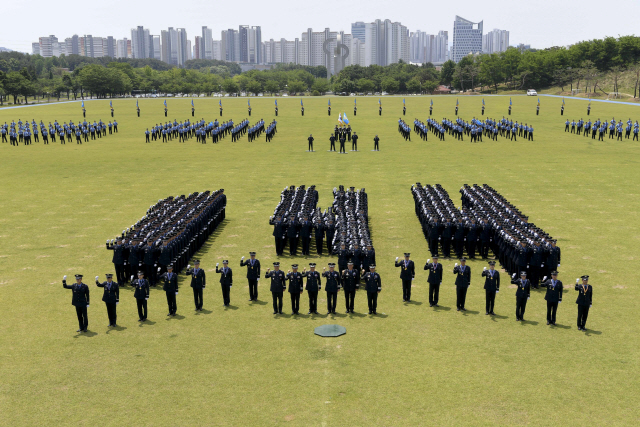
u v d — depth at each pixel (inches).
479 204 1384.1
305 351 786.2
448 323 884.0
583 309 841.5
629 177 2111.2
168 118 4724.4
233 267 1165.7
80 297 843.4
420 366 740.0
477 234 1226.0
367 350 788.0
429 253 1256.2
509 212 1321.4
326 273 923.4
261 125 3727.9
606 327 861.2
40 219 1535.4
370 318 907.4
